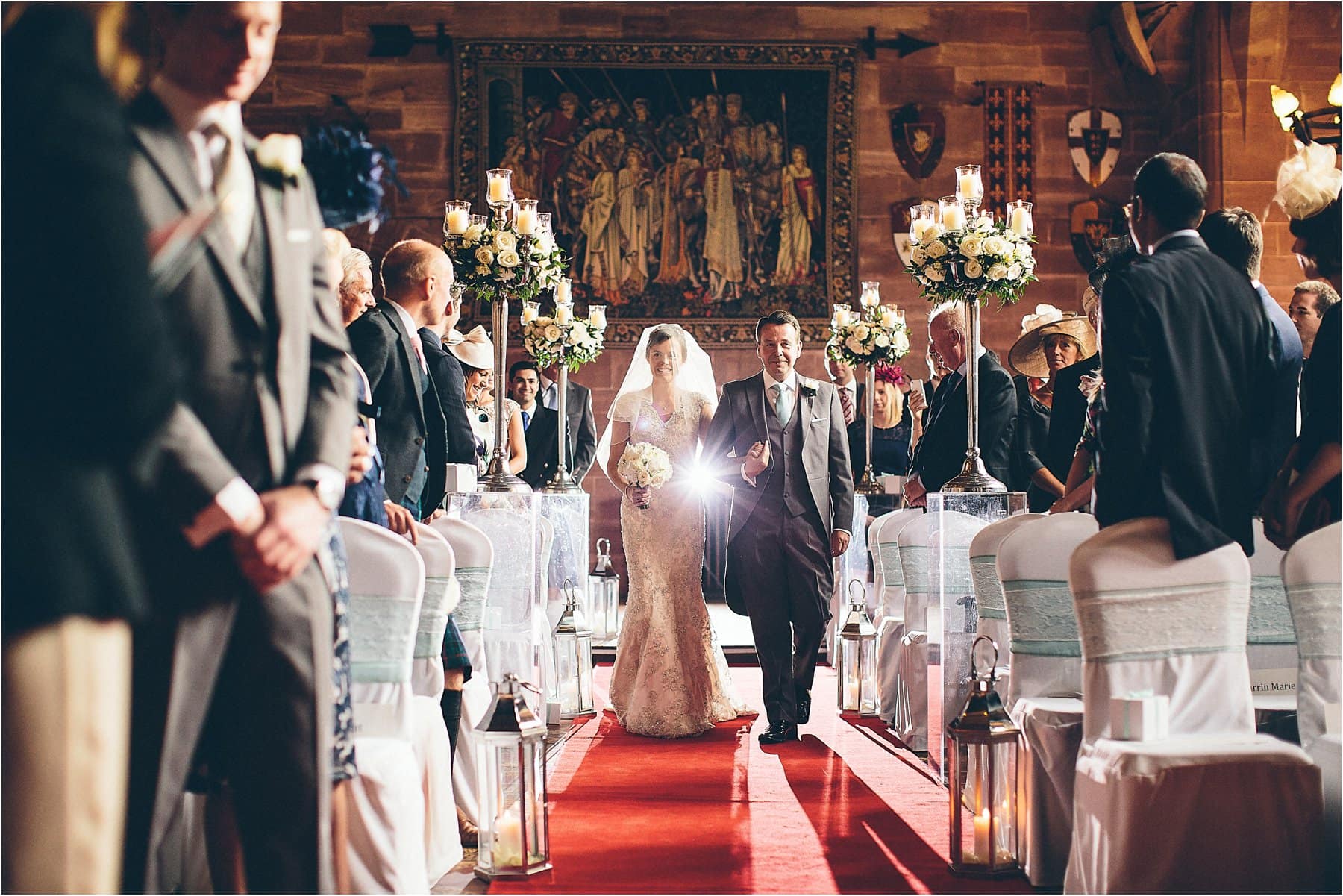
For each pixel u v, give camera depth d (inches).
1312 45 453.4
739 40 503.8
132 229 61.7
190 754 71.1
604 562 358.9
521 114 502.6
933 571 173.2
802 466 208.2
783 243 506.3
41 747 63.2
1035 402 209.6
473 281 176.6
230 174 72.4
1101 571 105.3
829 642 311.9
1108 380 107.4
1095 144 508.1
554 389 354.6
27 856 63.2
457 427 154.1
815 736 213.6
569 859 131.3
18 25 63.2
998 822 125.0
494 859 124.1
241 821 73.3
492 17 503.8
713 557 259.6
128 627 67.2
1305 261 117.0
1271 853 97.6
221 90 70.2
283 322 73.3
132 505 68.5
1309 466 110.9
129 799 68.9
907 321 505.0
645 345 228.5
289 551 69.4
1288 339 125.6
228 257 70.9
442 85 502.6
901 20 508.1
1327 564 106.3
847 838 140.6
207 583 70.7
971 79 510.0
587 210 504.1
